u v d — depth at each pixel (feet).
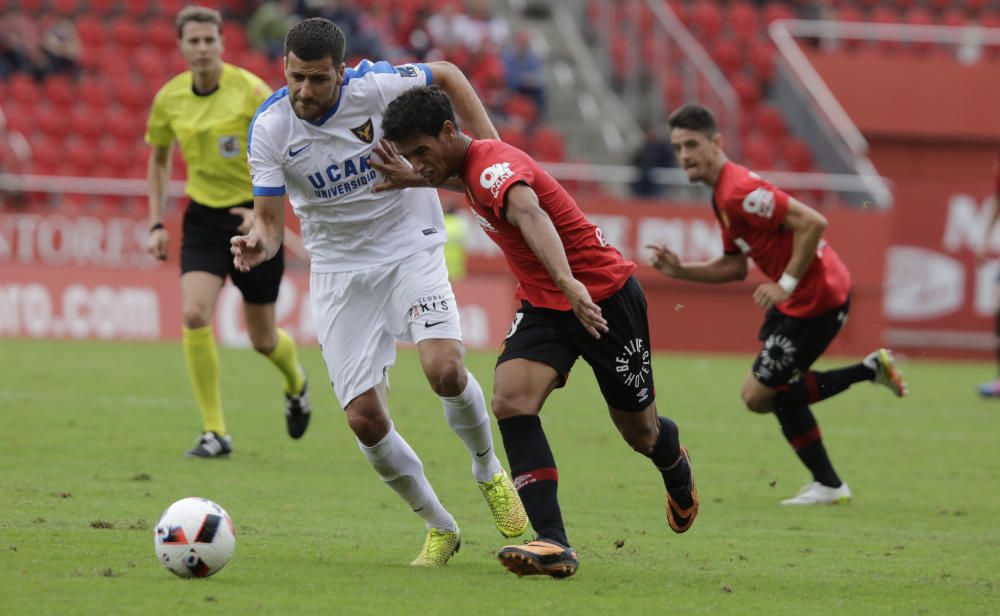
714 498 94.02
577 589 59.41
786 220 89.25
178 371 165.89
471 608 54.19
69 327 213.66
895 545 76.74
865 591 61.82
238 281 102.17
